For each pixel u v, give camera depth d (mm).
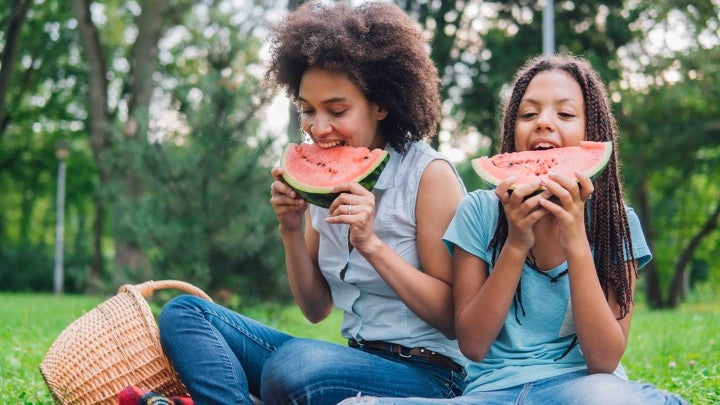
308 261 3562
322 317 3789
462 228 3133
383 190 3369
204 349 3117
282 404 2906
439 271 3236
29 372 5492
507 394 2797
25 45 27469
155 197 10258
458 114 21906
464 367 3340
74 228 44906
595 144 2936
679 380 4863
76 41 28000
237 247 9992
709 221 26406
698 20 20328
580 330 2818
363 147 3281
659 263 35688
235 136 10117
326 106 3273
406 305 3162
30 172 33875
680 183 25047
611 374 2811
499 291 2875
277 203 3365
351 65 3199
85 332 3689
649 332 8633
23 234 35719
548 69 3148
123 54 28609
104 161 10930
